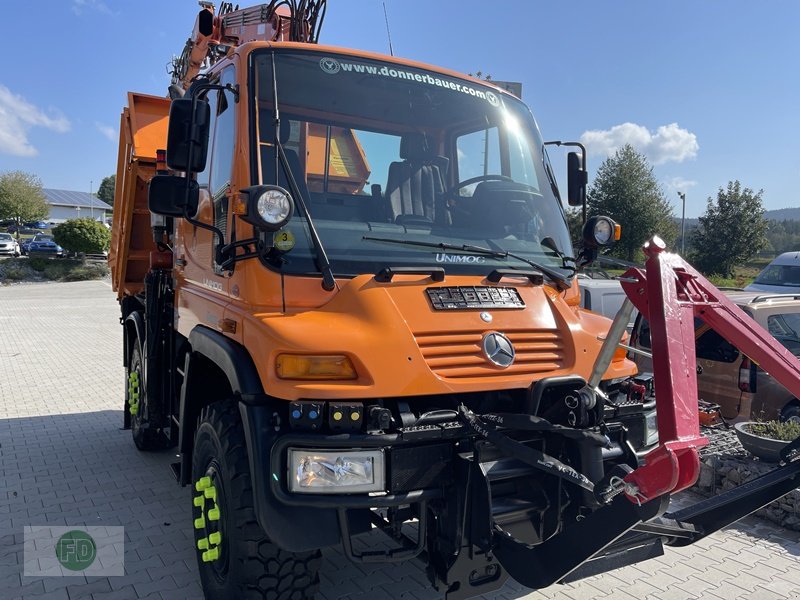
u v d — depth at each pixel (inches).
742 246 1349.7
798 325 285.9
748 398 267.0
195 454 147.9
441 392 117.1
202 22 260.8
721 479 223.1
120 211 267.1
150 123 246.8
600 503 110.3
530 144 183.3
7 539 189.3
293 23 224.8
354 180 151.6
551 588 167.0
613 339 118.8
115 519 204.4
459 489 116.0
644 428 142.2
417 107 164.9
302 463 109.6
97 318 810.2
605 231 160.9
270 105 144.5
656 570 177.3
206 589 142.8
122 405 365.7
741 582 170.4
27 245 1812.3
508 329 130.2
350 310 122.9
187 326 175.9
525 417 119.0
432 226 151.8
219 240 147.1
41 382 430.0
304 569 126.0
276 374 114.7
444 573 118.0
